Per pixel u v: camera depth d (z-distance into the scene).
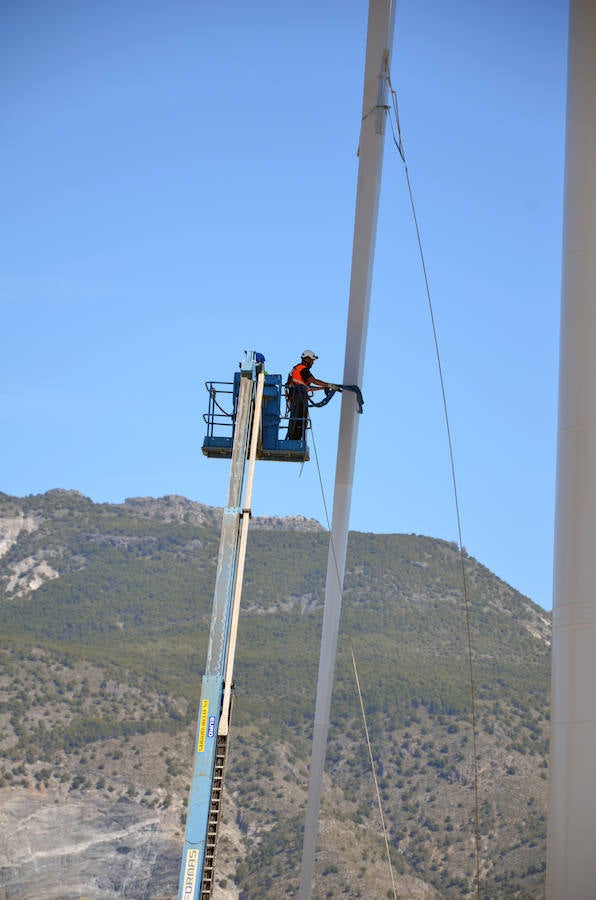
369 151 52.62
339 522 52.97
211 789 32.09
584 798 32.53
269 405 43.75
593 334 36.41
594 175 38.00
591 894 31.89
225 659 33.53
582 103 39.03
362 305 52.44
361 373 52.66
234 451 36.53
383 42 52.75
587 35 39.31
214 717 32.69
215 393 43.97
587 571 34.28
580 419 35.84
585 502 34.94
